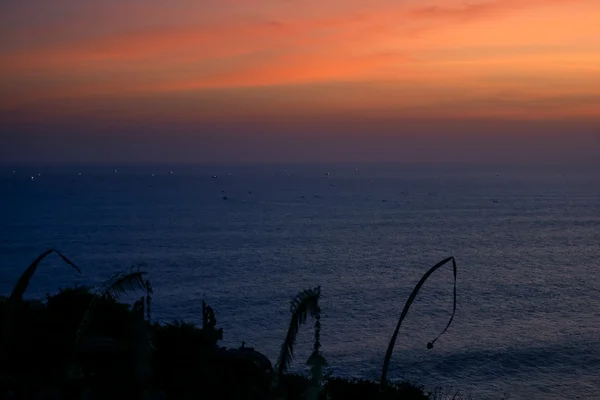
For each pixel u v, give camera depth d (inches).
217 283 5674.2
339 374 3038.9
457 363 3304.6
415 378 3041.3
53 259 6884.8
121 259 7022.6
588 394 2869.1
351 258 7436.0
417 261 7249.0
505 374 3137.3
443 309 4714.6
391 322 4247.0
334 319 4293.8
